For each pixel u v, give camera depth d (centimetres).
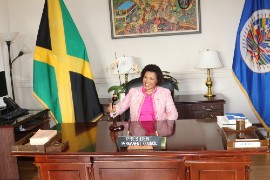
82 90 272
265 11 330
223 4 355
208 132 187
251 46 335
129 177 172
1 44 347
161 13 360
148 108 238
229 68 366
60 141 182
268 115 336
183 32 361
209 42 363
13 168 262
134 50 372
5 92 292
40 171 174
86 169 170
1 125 253
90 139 184
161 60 371
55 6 265
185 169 166
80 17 372
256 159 300
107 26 371
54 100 268
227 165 161
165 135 185
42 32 263
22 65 386
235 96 372
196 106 323
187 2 355
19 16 378
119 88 321
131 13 363
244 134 167
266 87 336
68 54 266
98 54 377
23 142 172
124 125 213
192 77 371
